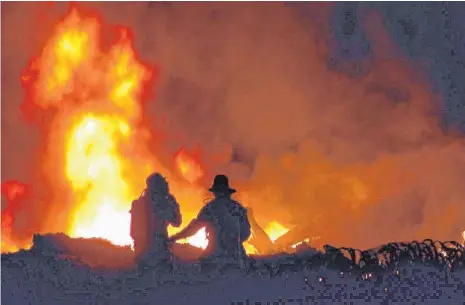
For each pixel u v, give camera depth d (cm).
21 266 4256
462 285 4003
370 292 3891
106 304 3741
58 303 3775
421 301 3766
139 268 4309
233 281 4128
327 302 3744
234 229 4453
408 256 4350
